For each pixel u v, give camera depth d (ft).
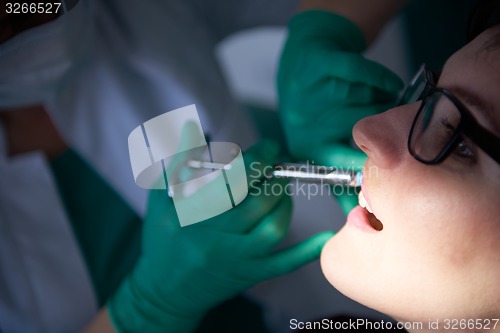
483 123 1.21
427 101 1.27
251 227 1.54
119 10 1.86
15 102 1.74
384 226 1.29
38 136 1.87
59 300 1.83
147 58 1.86
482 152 1.21
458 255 1.23
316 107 1.65
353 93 1.62
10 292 1.80
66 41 1.61
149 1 1.92
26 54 1.57
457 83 1.25
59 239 1.84
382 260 1.29
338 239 1.37
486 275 1.23
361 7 1.84
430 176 1.24
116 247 1.94
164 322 1.65
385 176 1.28
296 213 2.15
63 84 1.76
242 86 2.61
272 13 2.10
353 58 1.60
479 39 1.28
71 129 1.86
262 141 1.57
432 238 1.24
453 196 1.22
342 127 1.62
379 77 1.60
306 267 2.07
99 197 1.93
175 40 1.92
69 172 1.91
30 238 1.82
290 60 1.76
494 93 1.21
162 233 1.58
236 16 2.10
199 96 1.92
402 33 2.26
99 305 1.89
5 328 1.81
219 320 2.02
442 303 1.27
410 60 2.28
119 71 1.88
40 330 1.82
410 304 1.29
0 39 1.45
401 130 1.30
